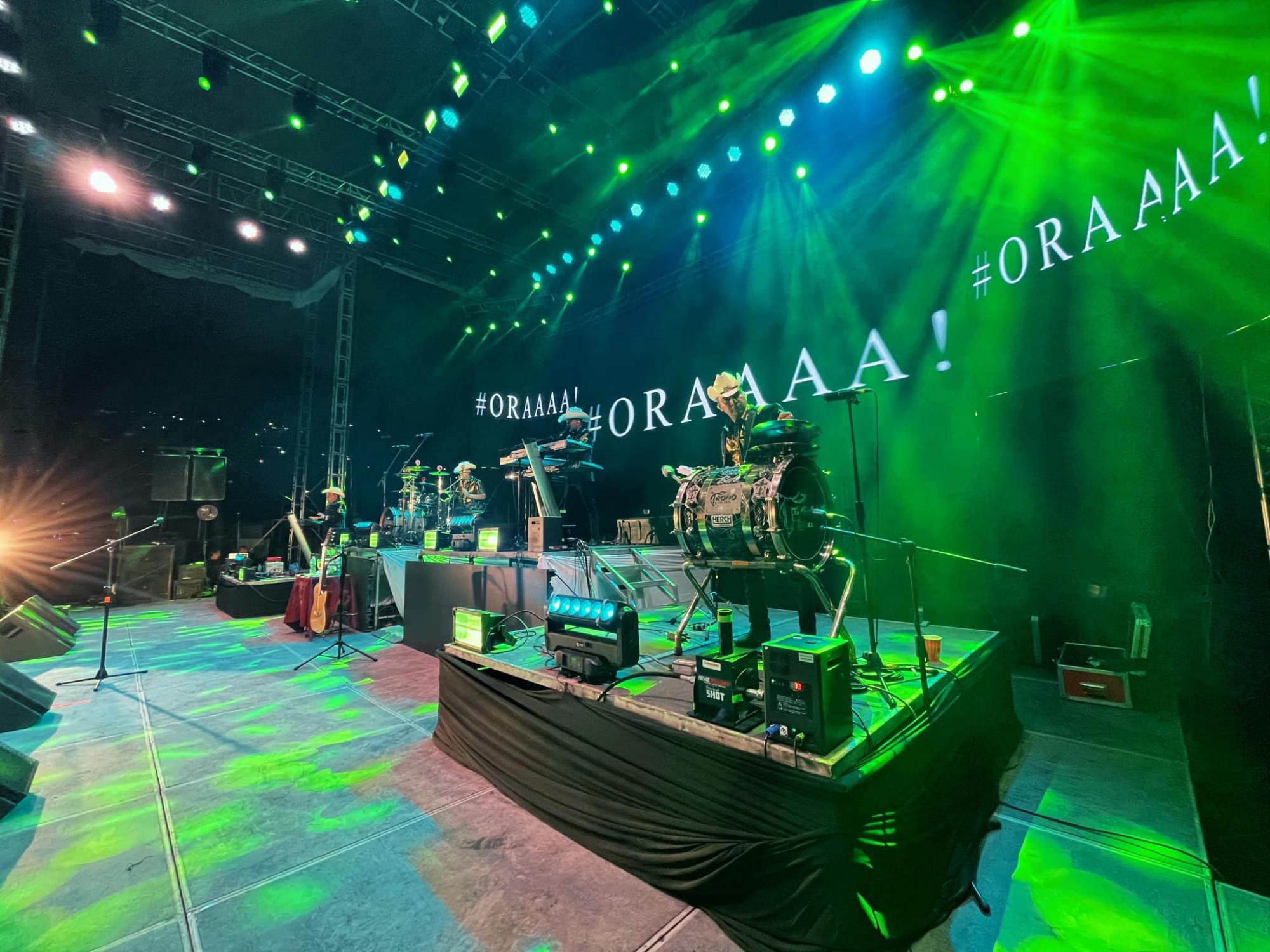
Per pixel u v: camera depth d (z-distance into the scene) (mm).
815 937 1695
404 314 14250
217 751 3678
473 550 6652
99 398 10805
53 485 10234
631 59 7012
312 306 13047
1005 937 1914
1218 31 3703
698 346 9195
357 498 13617
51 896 2205
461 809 2891
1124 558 4746
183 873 2350
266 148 9117
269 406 12875
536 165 9266
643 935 1963
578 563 4660
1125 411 4668
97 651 6742
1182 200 3992
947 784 2355
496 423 13672
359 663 5973
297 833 2660
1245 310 3611
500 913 2086
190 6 6535
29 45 7094
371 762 3494
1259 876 2172
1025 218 5215
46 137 8539
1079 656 4797
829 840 1719
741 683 2236
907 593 6172
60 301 10203
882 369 6562
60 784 3189
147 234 10680
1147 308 4336
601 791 2525
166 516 11555
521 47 6781
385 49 7145
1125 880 2191
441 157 9102
